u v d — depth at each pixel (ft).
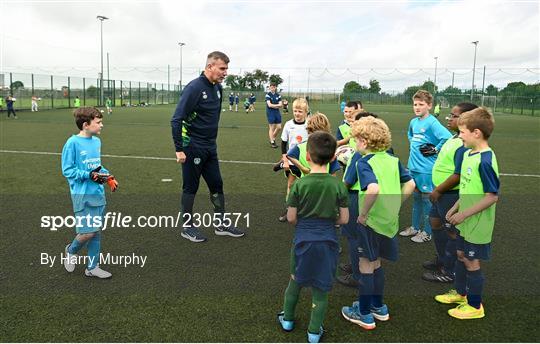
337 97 194.90
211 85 15.15
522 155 37.06
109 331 9.30
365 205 9.37
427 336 9.32
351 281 11.93
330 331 9.53
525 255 13.85
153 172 26.73
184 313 10.10
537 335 9.30
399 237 15.80
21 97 103.45
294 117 16.98
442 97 164.04
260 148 38.60
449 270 11.91
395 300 10.96
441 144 14.33
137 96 155.22
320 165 9.04
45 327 9.41
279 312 10.21
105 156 32.94
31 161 30.30
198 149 14.94
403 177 10.32
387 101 192.34
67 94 119.96
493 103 146.20
